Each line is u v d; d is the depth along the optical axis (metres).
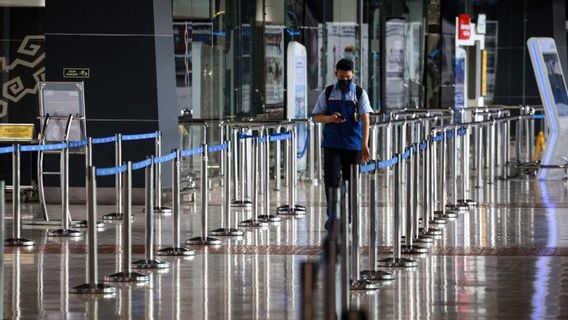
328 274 17.81
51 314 22.89
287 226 36.34
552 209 41.09
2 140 40.47
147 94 41.22
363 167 26.83
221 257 29.94
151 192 28.20
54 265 28.69
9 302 24.05
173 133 41.94
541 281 26.36
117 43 41.22
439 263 29.00
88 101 41.31
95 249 25.31
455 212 39.53
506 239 33.22
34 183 42.91
